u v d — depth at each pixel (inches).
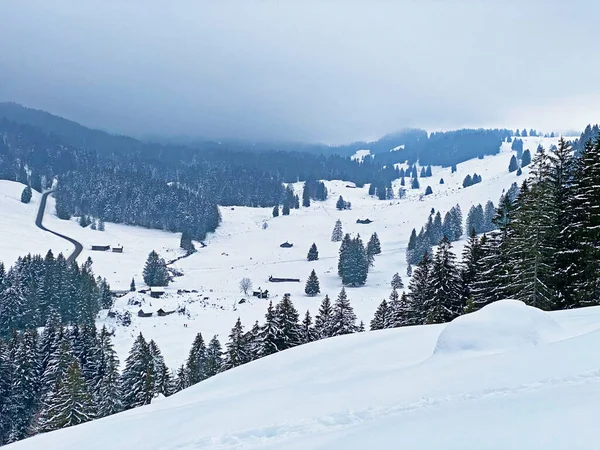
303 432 286.4
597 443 168.2
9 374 1979.6
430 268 1440.7
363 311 3316.9
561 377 287.3
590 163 959.6
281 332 1520.7
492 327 446.3
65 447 377.1
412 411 279.0
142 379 1768.0
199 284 4532.5
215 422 350.0
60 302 3193.9
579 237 944.3
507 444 182.9
